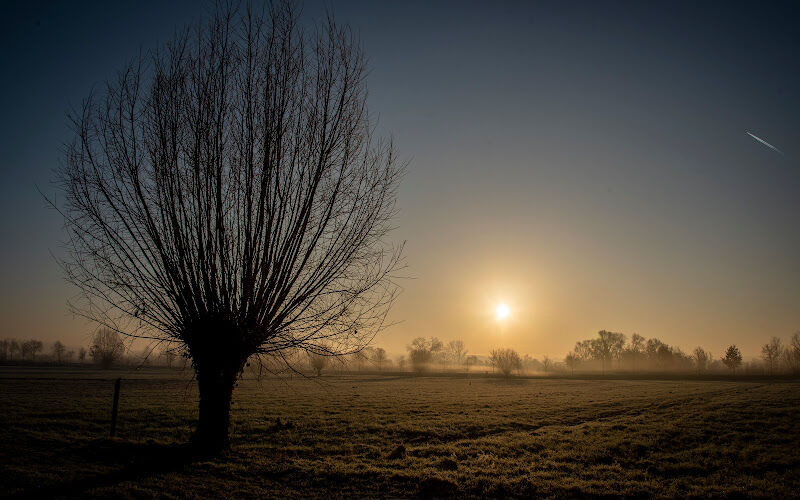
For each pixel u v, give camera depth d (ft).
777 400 98.99
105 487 32.89
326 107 46.29
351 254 44.98
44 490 31.83
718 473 43.04
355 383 197.67
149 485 33.91
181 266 41.50
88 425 62.34
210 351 42.32
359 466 42.98
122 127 42.19
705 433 62.54
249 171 43.16
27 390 117.08
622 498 34.78
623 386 180.75
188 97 44.11
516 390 157.69
